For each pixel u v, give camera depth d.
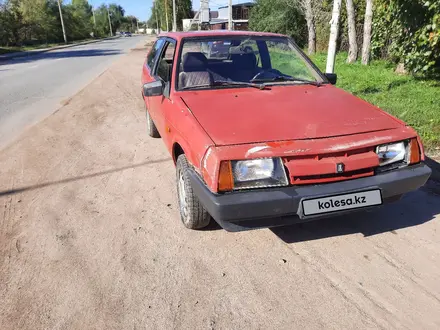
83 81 12.33
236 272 2.64
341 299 2.36
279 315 2.25
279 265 2.70
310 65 3.96
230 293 2.44
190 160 2.76
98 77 13.23
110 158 4.96
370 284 2.49
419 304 2.31
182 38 3.83
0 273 2.68
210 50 3.79
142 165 4.68
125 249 2.94
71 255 2.87
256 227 2.55
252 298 2.39
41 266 2.75
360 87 8.03
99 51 29.45
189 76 3.54
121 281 2.57
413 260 2.71
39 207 3.64
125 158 4.95
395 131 2.72
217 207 2.36
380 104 6.42
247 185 2.44
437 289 2.43
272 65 3.92
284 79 3.69
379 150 2.62
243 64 3.79
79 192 3.96
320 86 3.64
